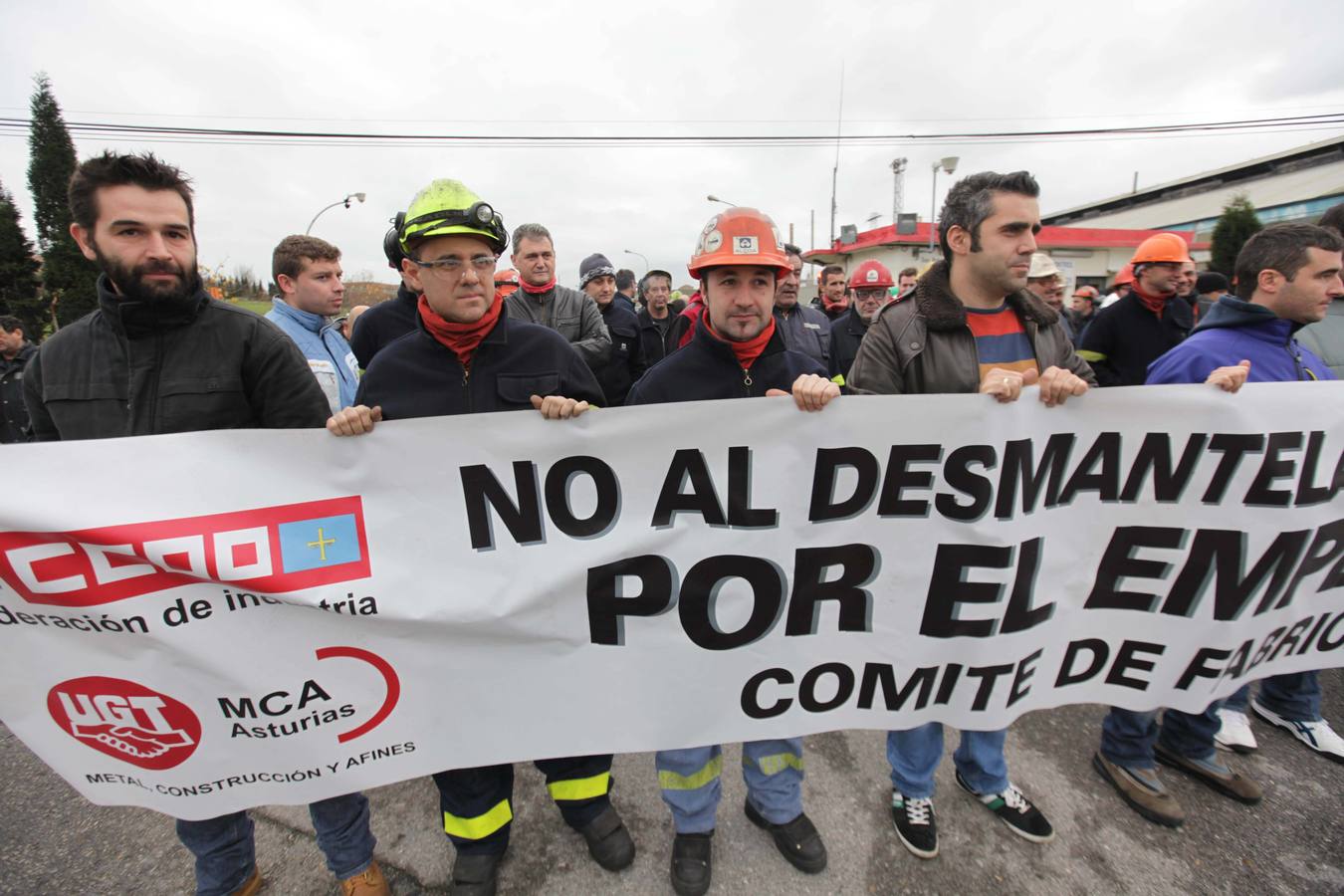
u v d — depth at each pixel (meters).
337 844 1.73
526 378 1.76
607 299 4.54
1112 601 1.80
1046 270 3.80
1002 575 1.72
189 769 1.57
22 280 23.84
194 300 1.51
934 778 2.07
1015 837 1.97
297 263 2.93
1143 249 3.09
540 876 1.88
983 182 1.72
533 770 2.33
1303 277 1.89
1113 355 3.28
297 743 1.59
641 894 1.82
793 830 1.87
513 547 1.61
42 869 1.95
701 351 1.84
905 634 1.74
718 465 1.63
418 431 1.54
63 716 1.50
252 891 1.82
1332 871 1.85
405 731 1.64
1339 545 1.87
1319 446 1.75
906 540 1.69
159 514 1.44
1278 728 2.45
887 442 1.64
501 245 1.67
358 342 2.96
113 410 1.51
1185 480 1.73
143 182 1.38
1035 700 1.83
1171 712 2.22
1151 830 2.00
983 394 1.63
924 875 1.86
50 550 1.42
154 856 1.99
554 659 1.67
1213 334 2.05
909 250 31.06
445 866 1.94
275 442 1.49
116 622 1.47
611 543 1.63
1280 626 1.90
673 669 1.71
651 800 2.16
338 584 1.54
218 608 1.50
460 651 1.62
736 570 1.68
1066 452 1.70
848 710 1.78
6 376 5.30
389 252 2.84
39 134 27.98
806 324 4.05
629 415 1.59
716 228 1.67
